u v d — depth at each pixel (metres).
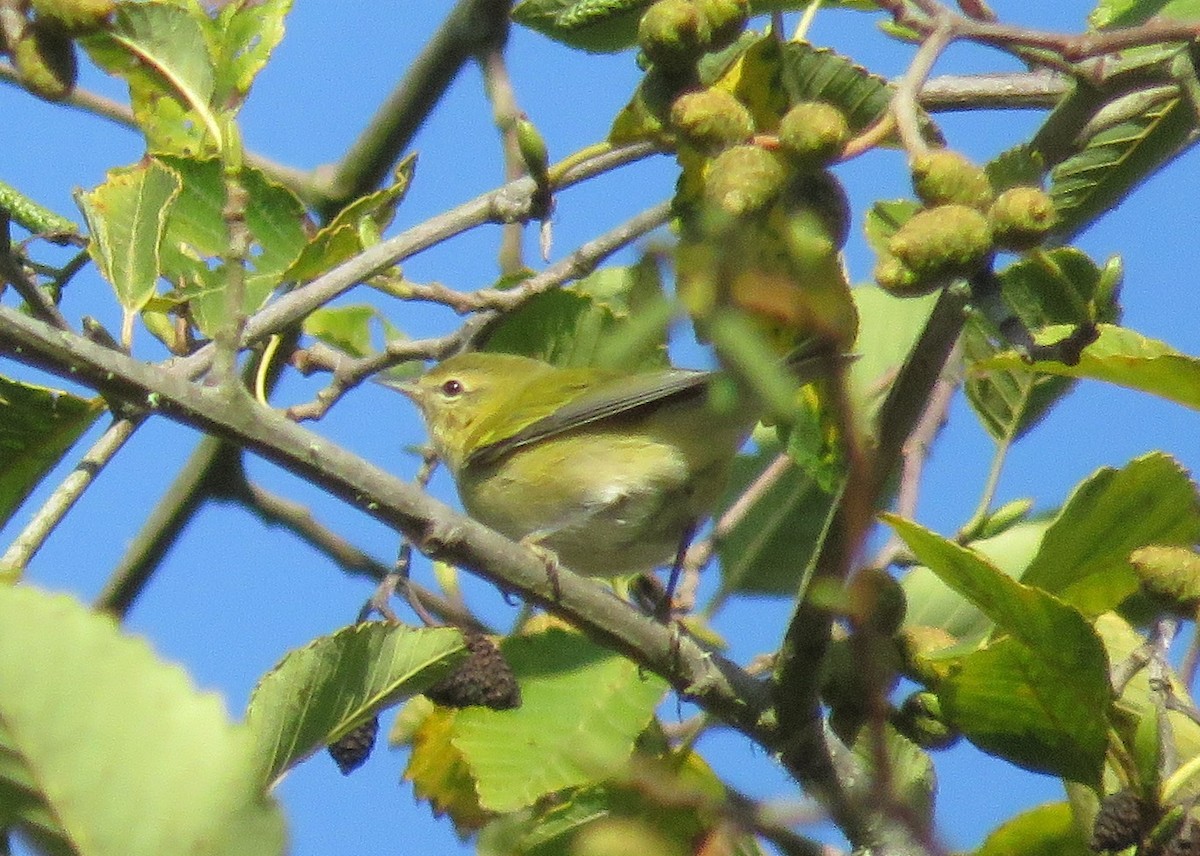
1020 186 6.75
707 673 8.20
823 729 7.84
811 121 6.26
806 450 9.25
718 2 7.45
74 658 4.86
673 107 6.58
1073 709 7.27
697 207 8.53
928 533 7.03
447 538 7.69
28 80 8.12
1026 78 10.91
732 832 5.58
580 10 9.18
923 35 6.68
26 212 10.60
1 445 8.67
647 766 6.32
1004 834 7.67
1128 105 10.21
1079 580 8.67
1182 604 6.95
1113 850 6.57
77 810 4.81
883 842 7.38
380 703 7.07
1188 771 6.58
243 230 7.21
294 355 11.50
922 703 7.84
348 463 7.43
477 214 10.35
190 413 7.10
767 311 4.50
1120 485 8.36
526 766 8.54
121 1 10.42
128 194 8.16
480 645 7.71
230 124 8.28
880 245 10.99
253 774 4.85
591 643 9.02
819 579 7.17
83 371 6.88
